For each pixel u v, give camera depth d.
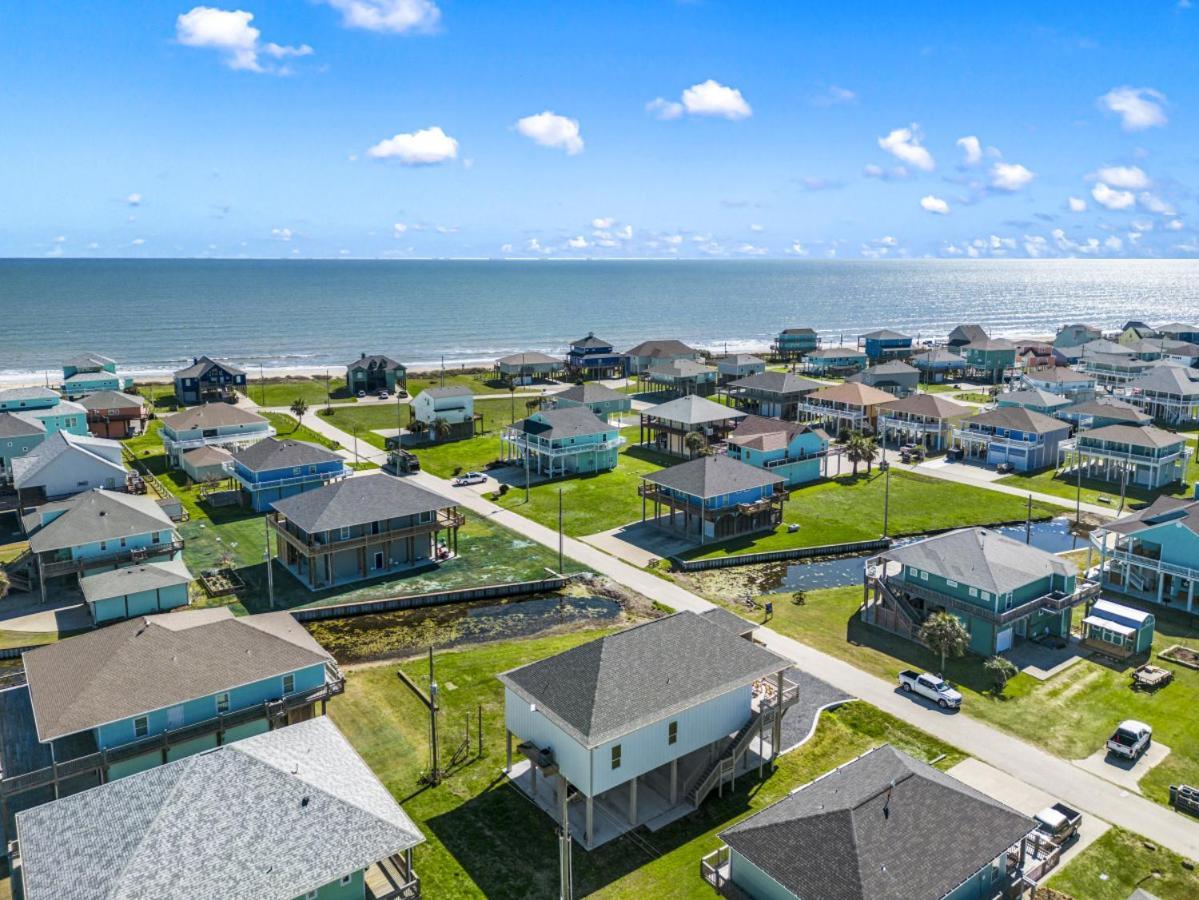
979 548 61.50
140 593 62.78
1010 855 35.81
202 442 104.62
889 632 62.06
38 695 41.38
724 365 168.88
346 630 62.78
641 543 80.75
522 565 74.88
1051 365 190.12
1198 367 170.62
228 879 31.06
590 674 41.03
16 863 36.09
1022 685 54.03
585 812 41.34
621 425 134.50
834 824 33.22
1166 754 46.38
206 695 42.62
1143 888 36.09
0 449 94.12
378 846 33.88
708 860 37.50
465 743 47.12
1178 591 67.00
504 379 177.12
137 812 32.94
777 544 80.31
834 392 130.50
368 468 106.62
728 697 43.22
